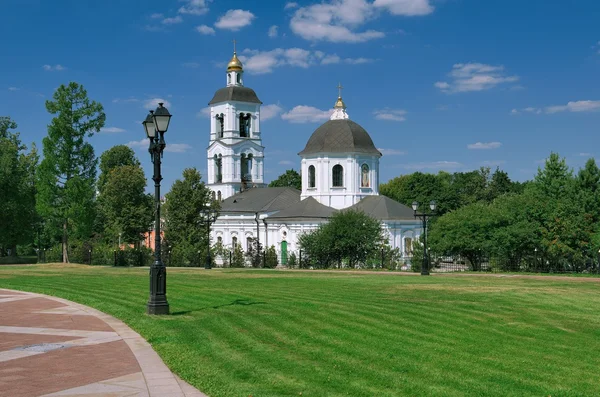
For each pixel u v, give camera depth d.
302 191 78.00
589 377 12.95
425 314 20.23
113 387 11.23
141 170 91.25
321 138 77.06
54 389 11.10
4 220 73.38
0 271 43.03
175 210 74.69
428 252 51.84
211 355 13.84
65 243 65.94
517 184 119.88
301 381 11.89
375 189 77.56
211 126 95.38
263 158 95.25
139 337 15.88
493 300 24.22
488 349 15.31
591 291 27.91
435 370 13.05
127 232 88.56
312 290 27.61
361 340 15.81
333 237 59.31
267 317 18.98
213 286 29.62
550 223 53.72
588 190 60.34
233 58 94.12
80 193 63.50
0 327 17.36
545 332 17.91
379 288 28.94
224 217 82.50
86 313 20.05
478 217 55.81
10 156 74.44
